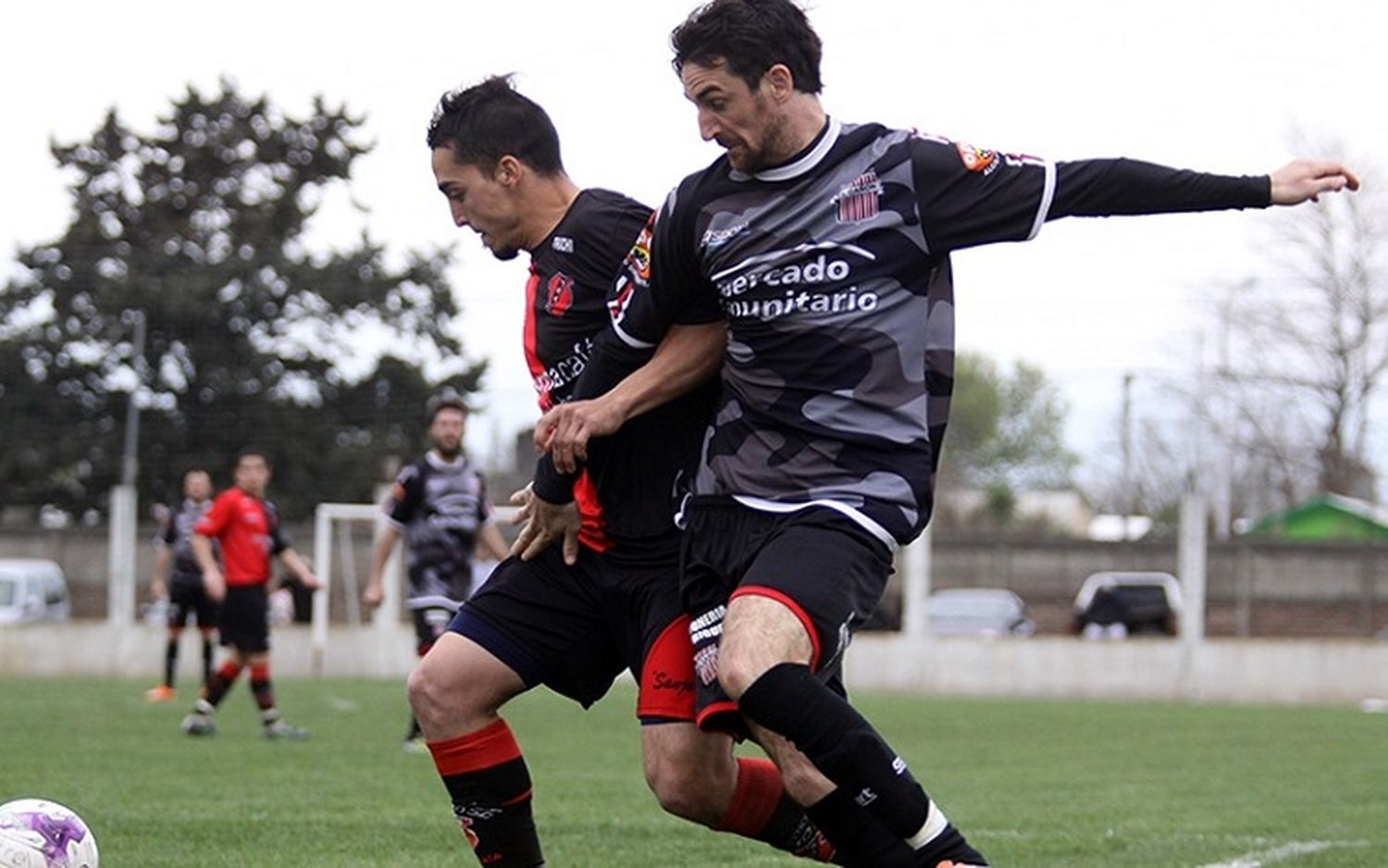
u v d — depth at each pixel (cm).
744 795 1059
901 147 952
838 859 976
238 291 8344
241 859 1408
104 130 9300
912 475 948
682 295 994
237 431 8156
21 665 5550
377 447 8456
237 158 9438
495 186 1091
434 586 2545
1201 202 943
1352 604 6956
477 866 1377
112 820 1645
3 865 1073
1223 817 1817
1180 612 5344
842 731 879
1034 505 17088
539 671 1080
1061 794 2066
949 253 961
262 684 2819
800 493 948
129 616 5550
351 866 1375
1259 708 4425
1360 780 2295
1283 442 9269
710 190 969
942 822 900
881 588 951
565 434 998
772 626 897
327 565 5672
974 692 5328
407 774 2177
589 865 1404
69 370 8256
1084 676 5272
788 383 951
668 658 1039
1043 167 947
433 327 8750
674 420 1057
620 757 2523
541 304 1098
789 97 940
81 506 8344
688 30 939
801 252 941
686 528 999
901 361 947
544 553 1084
